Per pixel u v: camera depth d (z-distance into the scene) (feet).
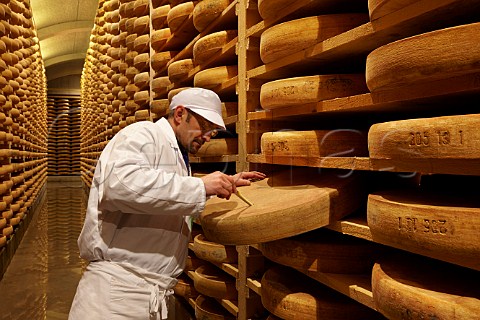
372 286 4.50
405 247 4.06
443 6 4.00
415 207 3.86
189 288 10.18
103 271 5.63
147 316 5.69
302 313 5.60
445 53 3.67
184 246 6.06
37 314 10.54
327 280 5.40
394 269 4.51
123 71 18.30
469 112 5.40
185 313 10.11
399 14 4.37
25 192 21.62
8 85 15.11
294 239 5.82
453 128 3.62
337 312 5.40
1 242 13.57
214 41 8.86
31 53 22.41
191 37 11.66
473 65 3.57
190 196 5.24
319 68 6.68
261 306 7.55
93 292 5.63
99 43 28.02
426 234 3.76
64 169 61.26
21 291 12.29
